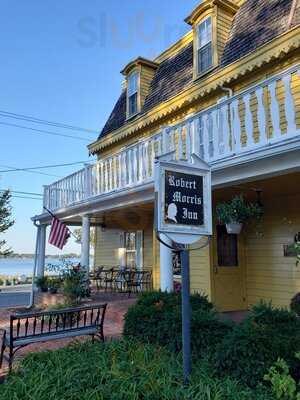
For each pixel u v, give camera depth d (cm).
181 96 959
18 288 2078
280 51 704
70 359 425
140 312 518
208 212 389
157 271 1069
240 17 918
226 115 604
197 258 883
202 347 417
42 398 323
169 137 718
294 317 405
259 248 848
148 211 1066
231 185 621
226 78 827
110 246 1444
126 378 350
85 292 962
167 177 365
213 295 823
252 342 347
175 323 452
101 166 961
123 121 1270
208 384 339
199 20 961
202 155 643
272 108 529
